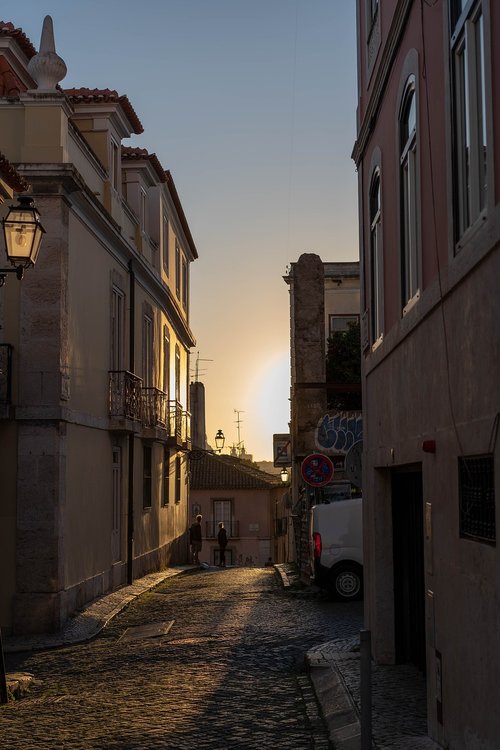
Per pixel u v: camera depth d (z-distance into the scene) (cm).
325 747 802
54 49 1864
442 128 739
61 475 1755
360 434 2238
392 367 1027
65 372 1789
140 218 2652
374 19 1178
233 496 5825
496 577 573
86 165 2022
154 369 2845
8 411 1720
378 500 1160
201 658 1317
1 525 1727
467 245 639
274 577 2641
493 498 588
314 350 2528
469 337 642
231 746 829
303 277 2566
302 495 2438
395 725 824
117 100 2234
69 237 1830
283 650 1342
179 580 2745
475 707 630
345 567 1889
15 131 1792
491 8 574
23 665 1427
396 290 1002
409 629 1117
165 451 3059
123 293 2367
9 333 1756
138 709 1010
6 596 1712
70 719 991
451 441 700
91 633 1697
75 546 1867
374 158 1178
